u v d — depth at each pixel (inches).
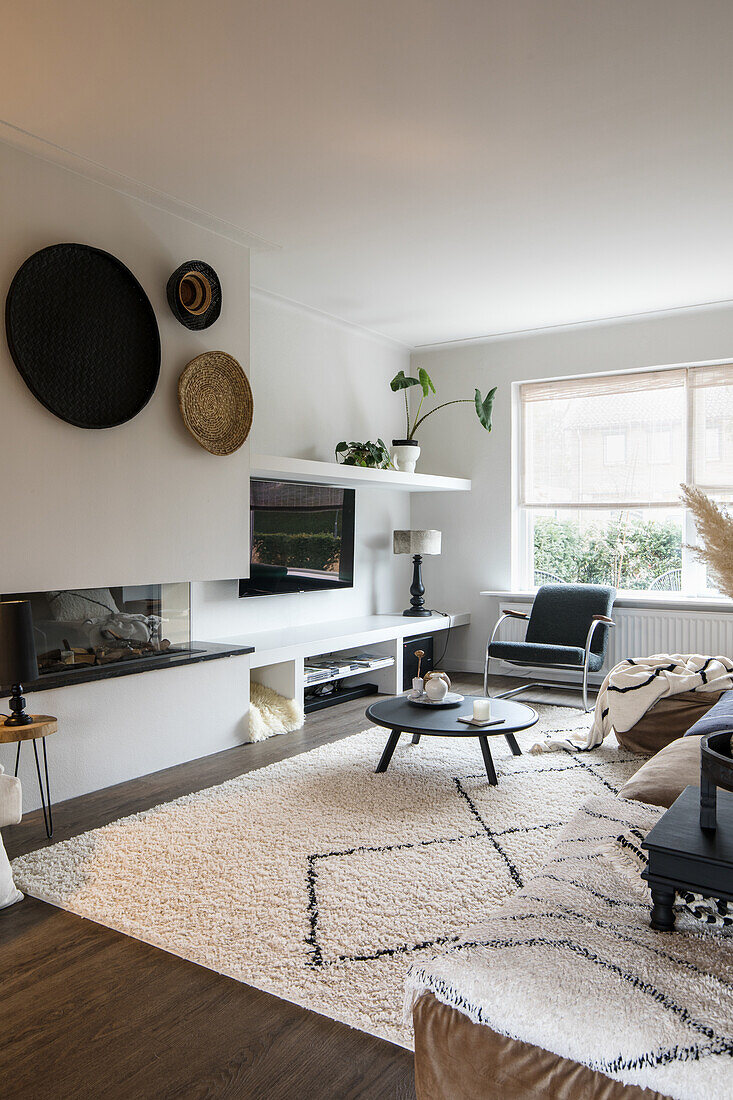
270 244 171.0
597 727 164.7
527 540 253.1
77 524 136.0
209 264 161.6
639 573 236.4
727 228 163.5
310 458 224.5
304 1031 74.8
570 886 71.0
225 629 197.2
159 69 106.1
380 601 257.6
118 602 151.4
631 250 176.1
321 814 127.7
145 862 110.1
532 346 247.0
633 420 233.9
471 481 257.3
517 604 247.3
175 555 154.3
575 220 159.2
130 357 144.9
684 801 73.0
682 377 226.4
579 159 133.3
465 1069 55.5
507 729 139.3
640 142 127.7
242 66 105.7
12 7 92.9
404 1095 66.6
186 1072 69.4
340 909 96.2
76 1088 67.4
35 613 135.5
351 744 170.7
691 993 54.1
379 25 97.3
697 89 112.2
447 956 59.7
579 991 54.1
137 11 94.0
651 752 160.1
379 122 120.8
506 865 107.7
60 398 132.7
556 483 245.4
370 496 251.6
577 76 108.9
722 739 67.2
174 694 155.9
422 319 230.1
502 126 122.4
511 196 147.8
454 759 158.7
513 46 102.0
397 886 101.9
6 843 118.3
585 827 85.2
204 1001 79.5
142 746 149.6
